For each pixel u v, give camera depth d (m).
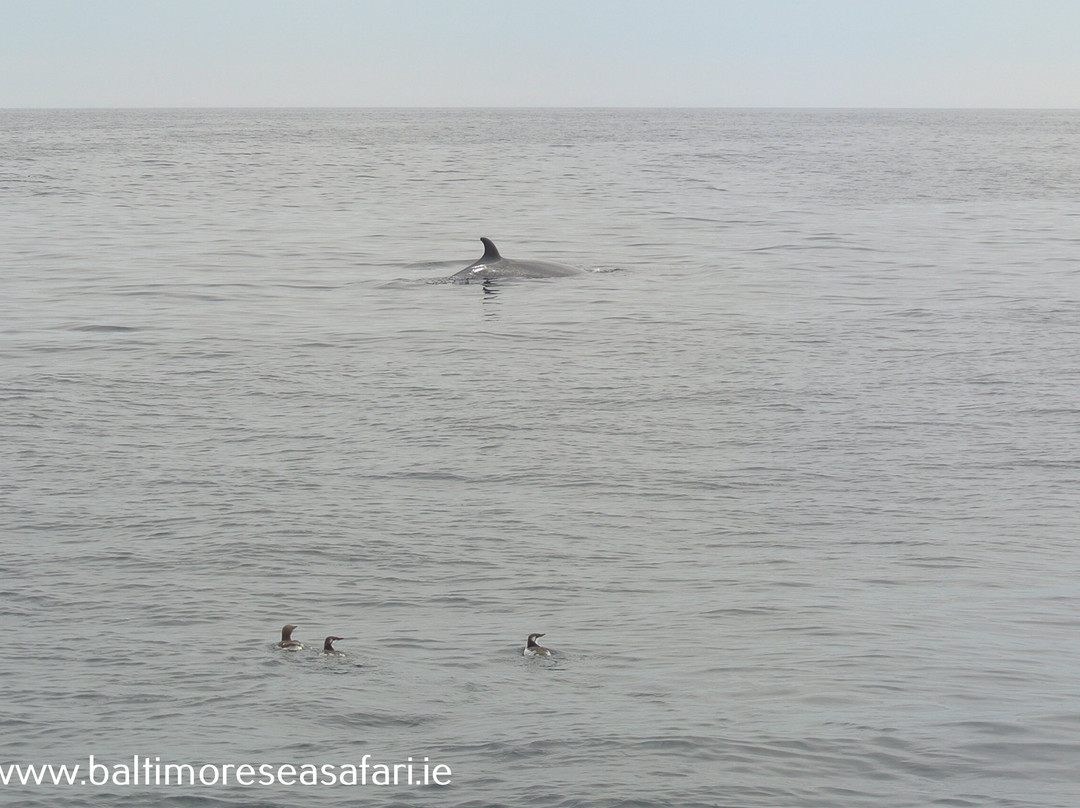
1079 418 28.70
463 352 35.69
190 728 13.85
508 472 24.91
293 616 17.70
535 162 138.25
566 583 19.17
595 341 37.25
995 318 40.72
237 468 24.97
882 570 19.77
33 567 19.61
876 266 53.59
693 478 24.61
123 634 16.89
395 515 22.31
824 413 29.23
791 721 13.84
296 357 34.97
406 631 17.08
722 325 39.72
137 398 30.31
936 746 13.12
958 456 26.02
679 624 17.33
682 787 12.27
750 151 168.62
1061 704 14.27
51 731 13.83
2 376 32.31
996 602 18.25
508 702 14.52
